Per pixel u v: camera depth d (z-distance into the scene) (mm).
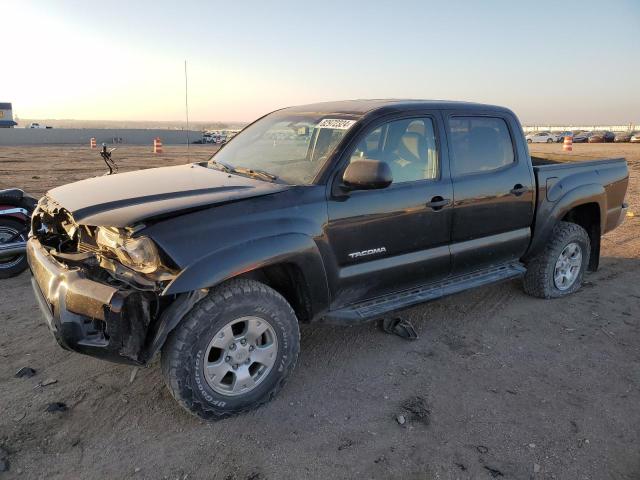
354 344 4215
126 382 3555
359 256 3617
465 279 4492
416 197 3846
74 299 2824
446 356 4043
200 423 3125
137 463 2775
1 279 5578
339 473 2729
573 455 2891
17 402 3287
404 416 3236
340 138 3615
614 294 5453
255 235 3055
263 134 4387
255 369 3264
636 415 3285
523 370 3844
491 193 4348
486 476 2721
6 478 2633
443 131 4125
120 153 30031
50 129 49156
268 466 2770
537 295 5223
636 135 51125
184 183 3537
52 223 3771
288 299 3590
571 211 5645
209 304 2938
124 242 2887
